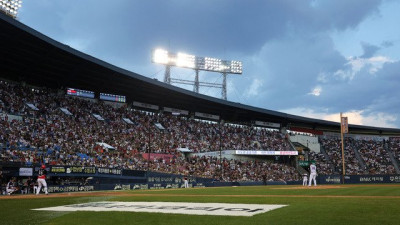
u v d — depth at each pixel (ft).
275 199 61.98
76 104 199.62
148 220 37.86
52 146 150.10
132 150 187.32
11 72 182.91
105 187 137.90
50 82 197.77
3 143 132.87
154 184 159.22
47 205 57.11
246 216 39.29
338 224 32.63
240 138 257.55
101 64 182.60
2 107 157.48
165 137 218.59
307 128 310.65
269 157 250.16
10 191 108.37
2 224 37.78
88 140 173.78
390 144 304.91
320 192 86.43
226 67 294.25
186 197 70.85
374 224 32.35
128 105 234.79
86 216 41.63
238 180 204.13
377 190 97.76
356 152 289.94
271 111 274.98
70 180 142.72
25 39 151.53
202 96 239.50
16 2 181.06
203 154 220.43
